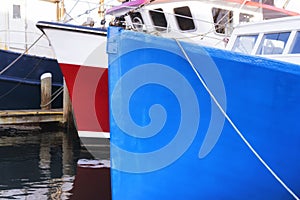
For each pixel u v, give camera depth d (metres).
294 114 4.36
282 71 4.29
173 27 8.19
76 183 7.04
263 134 4.39
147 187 4.45
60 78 13.37
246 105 4.33
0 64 12.06
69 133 12.33
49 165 8.30
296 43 4.94
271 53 5.18
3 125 12.38
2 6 13.44
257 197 4.55
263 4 8.12
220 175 4.45
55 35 8.58
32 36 13.76
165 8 8.25
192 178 4.46
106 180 7.25
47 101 13.05
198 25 7.89
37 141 10.91
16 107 12.66
